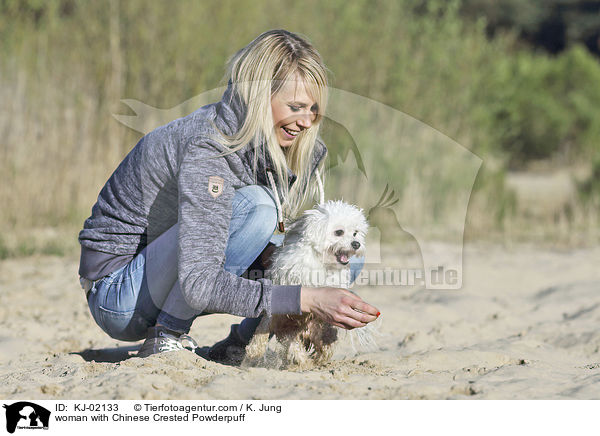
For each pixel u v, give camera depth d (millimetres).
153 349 4289
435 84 15695
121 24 13344
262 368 4191
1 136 12102
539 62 28516
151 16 13266
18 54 12562
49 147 12445
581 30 45750
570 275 9492
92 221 4367
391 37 15508
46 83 12562
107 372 4027
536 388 3887
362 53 14969
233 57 4059
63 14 13953
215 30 13602
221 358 4859
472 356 4762
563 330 6164
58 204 12281
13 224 11656
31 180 12047
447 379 4133
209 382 3840
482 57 17000
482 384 3945
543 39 47062
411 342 5512
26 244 10555
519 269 9969
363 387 3869
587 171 20562
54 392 3748
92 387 3750
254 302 3766
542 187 21500
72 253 10625
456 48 16141
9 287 8172
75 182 12500
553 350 5352
